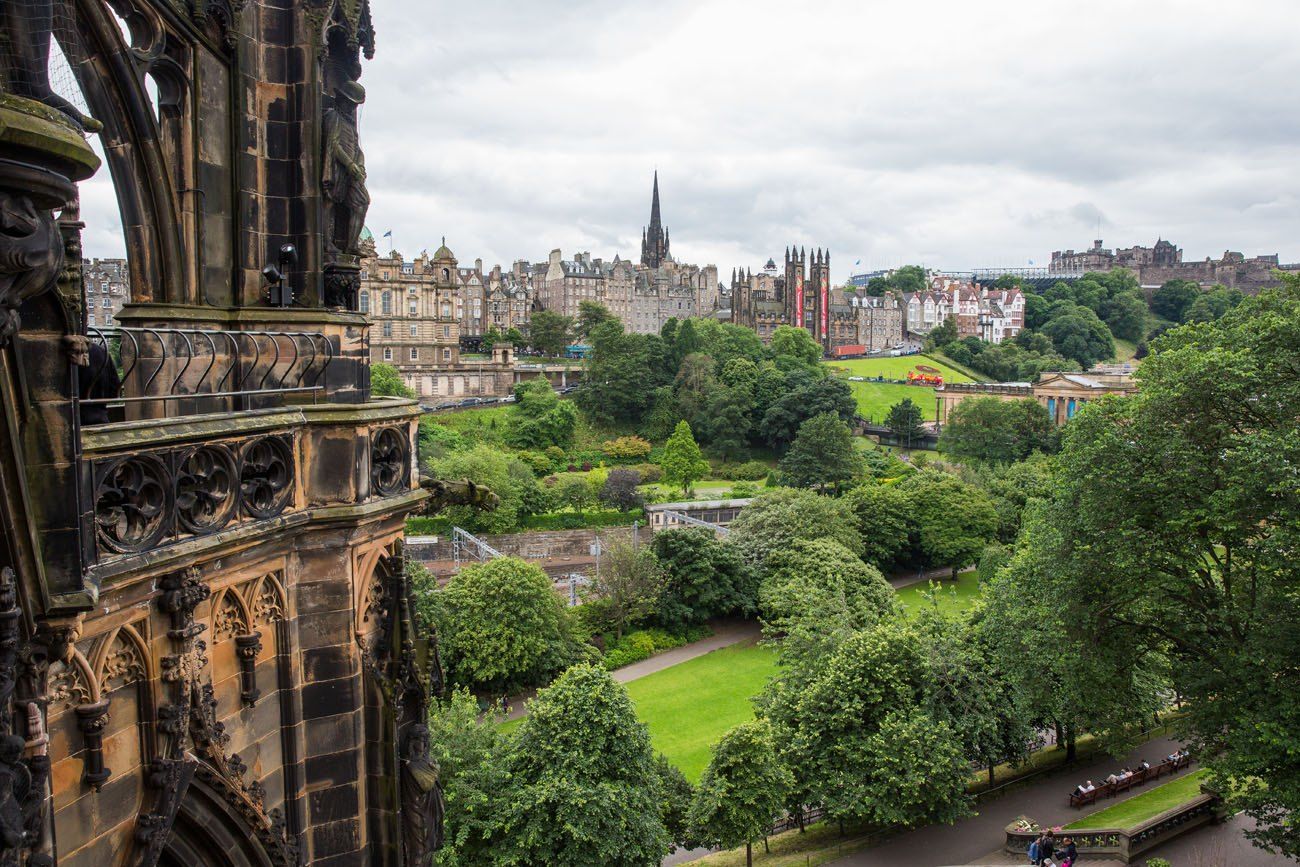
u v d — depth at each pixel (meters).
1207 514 31.75
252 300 14.48
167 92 13.43
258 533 11.71
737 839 39.22
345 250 15.46
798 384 167.50
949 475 110.62
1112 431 35.25
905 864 41.22
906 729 42.28
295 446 12.98
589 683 39.84
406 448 15.18
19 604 7.60
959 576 104.19
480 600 66.50
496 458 112.19
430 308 172.25
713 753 40.81
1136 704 39.97
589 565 104.50
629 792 37.34
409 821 14.67
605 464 148.00
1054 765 51.75
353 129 15.57
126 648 9.95
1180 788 46.31
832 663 47.38
